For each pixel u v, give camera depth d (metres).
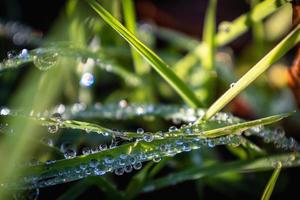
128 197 0.19
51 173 0.16
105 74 0.27
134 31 0.22
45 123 0.17
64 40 0.23
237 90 0.17
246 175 0.22
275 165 0.20
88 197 0.21
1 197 0.16
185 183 0.22
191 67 0.26
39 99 0.19
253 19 0.22
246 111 0.26
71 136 0.21
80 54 0.21
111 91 0.27
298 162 0.20
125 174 0.22
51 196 0.20
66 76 0.24
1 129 0.17
